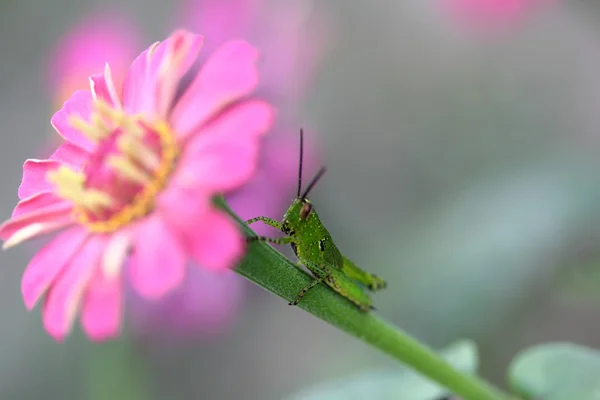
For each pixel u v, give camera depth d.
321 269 0.41
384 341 0.40
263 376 0.75
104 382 0.57
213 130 0.35
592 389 0.43
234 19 0.52
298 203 0.41
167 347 0.55
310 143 0.52
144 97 0.36
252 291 0.54
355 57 0.83
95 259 0.35
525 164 0.62
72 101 0.38
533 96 0.80
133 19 0.60
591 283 0.58
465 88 0.81
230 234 0.34
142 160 0.35
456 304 0.57
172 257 0.34
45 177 0.37
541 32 0.80
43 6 0.85
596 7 0.78
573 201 0.58
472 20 0.72
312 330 0.78
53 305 0.35
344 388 0.44
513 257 0.57
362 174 0.81
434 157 0.80
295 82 0.52
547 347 0.44
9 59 0.85
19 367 0.72
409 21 0.84
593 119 0.76
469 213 0.60
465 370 0.43
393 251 0.62
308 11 0.54
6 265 0.77
